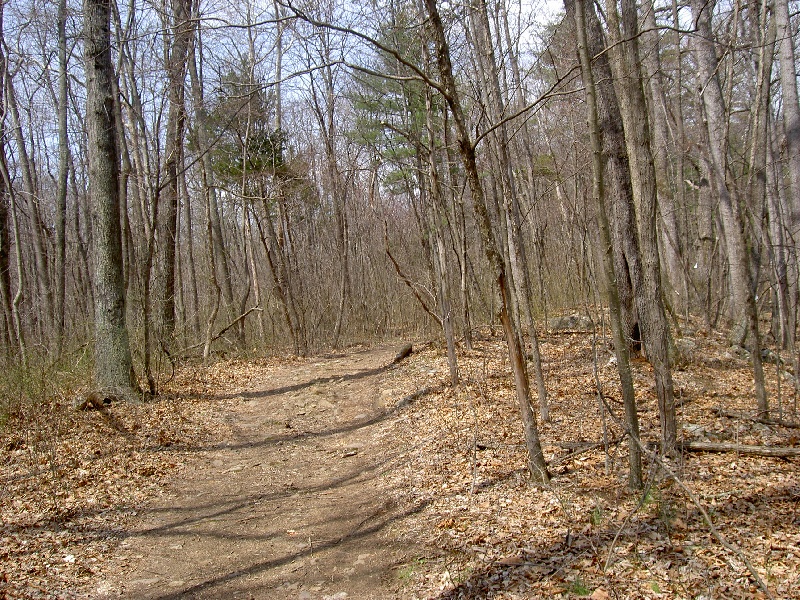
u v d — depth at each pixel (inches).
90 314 560.7
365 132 613.9
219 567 195.8
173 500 258.5
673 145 598.2
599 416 304.8
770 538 168.2
